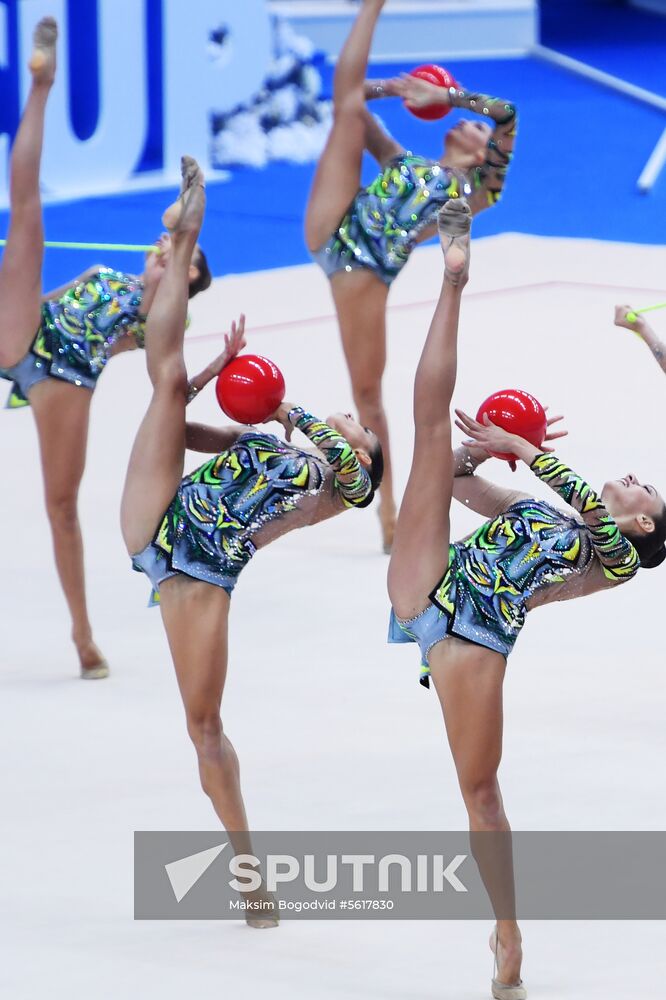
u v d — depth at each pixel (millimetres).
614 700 18016
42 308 18406
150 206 49281
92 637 19203
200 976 12180
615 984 12062
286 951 12688
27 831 14898
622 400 30812
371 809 15281
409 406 30531
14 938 12852
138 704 18172
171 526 13617
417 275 42781
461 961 12539
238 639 19969
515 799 15492
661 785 15820
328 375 32219
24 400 18672
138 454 13859
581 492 12695
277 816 15109
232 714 17703
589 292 40125
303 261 44062
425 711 17844
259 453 13930
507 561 12781
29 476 26594
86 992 11875
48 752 16797
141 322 18656
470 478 13875
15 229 17984
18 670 19172
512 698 18109
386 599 21484
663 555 14062
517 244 45969
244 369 13859
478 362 33594
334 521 25062
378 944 12867
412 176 22578
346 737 17094
